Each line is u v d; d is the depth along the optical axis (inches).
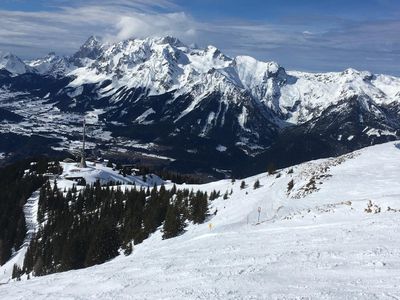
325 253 868.0
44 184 6727.4
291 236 1135.6
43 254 3796.8
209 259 976.3
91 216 4461.1
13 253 4601.4
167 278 856.9
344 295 613.6
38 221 5305.1
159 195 4220.0
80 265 3356.3
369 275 703.7
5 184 6855.3
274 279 735.1
